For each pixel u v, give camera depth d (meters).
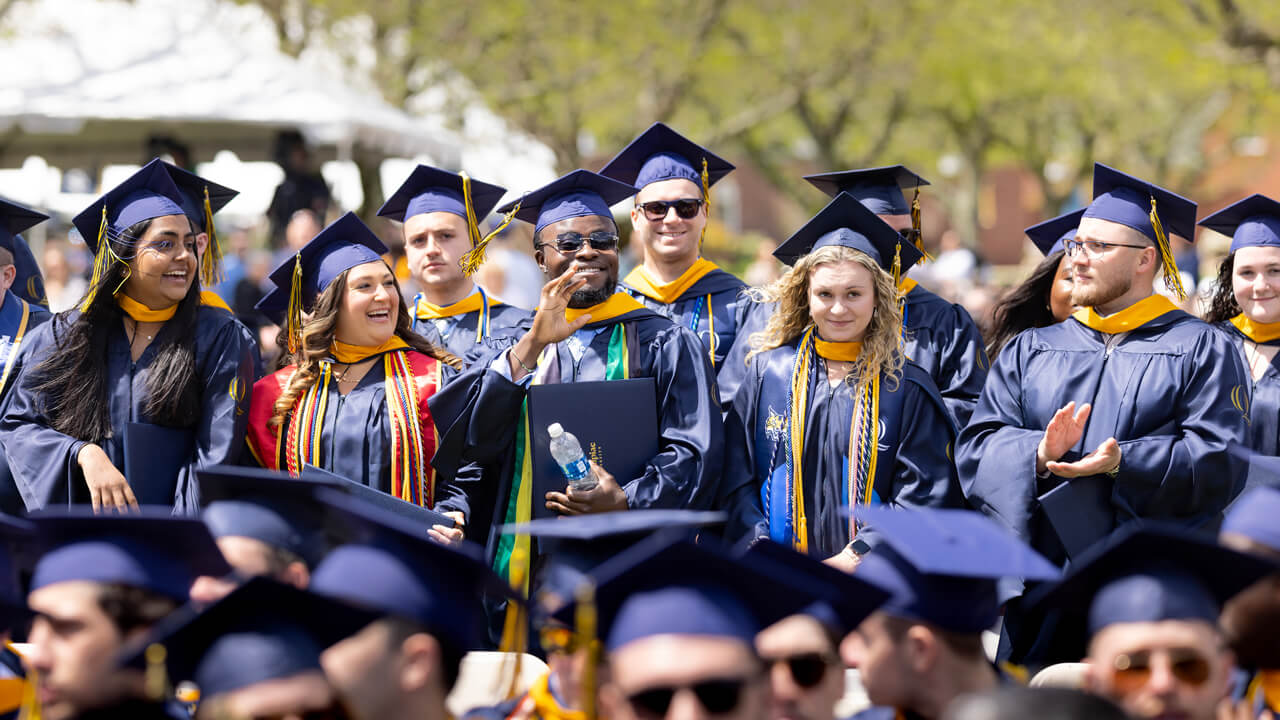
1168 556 11.10
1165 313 19.88
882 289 19.98
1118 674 10.98
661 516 13.55
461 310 24.97
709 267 24.61
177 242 19.86
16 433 19.70
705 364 20.34
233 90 50.59
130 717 11.54
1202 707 10.86
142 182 20.25
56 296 50.19
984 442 19.75
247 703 9.91
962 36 86.25
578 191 21.36
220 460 19.62
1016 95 97.56
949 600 11.70
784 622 11.55
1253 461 15.15
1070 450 19.39
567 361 20.62
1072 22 80.25
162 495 19.55
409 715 10.84
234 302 40.62
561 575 14.16
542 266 21.25
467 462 20.58
